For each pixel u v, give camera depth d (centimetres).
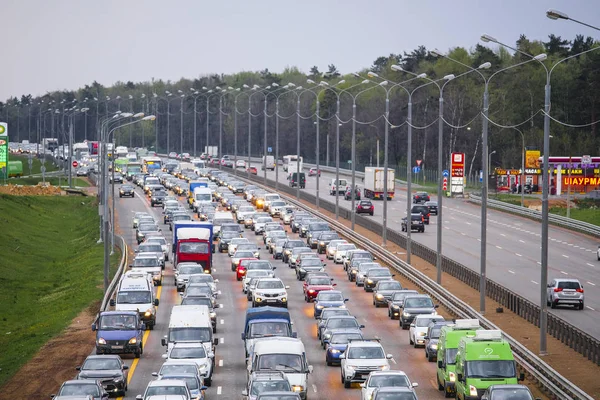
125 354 14088
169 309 18275
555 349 14212
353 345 12319
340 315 14938
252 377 10556
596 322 17038
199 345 12369
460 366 10962
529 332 15462
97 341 13850
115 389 11394
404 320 16138
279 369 11144
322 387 12081
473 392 10631
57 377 13138
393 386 10275
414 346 14625
